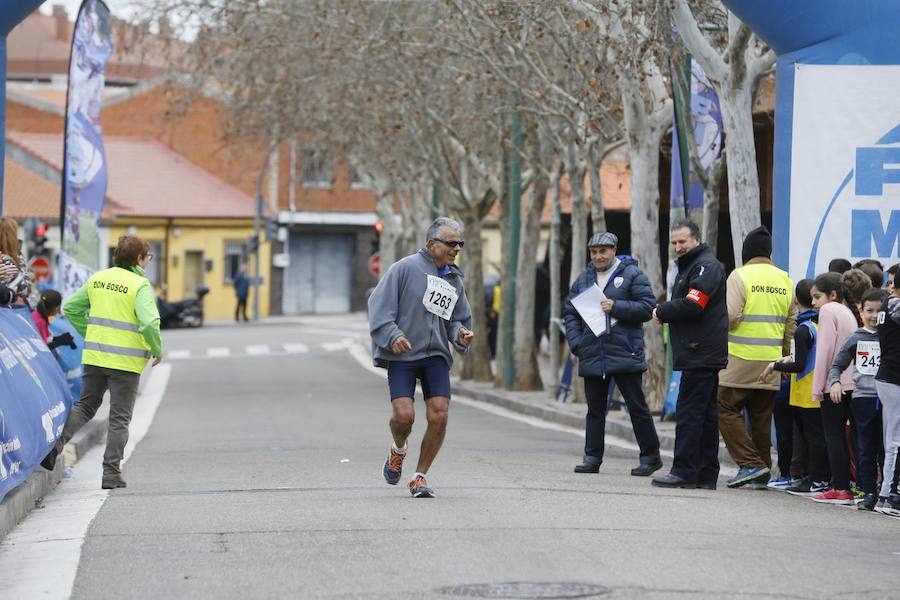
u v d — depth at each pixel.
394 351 28.17
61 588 20.41
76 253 53.19
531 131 64.69
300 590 19.50
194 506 28.39
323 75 74.31
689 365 31.53
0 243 30.30
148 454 42.28
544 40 59.00
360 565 21.19
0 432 25.11
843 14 36.44
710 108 47.03
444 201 84.56
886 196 36.56
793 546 23.20
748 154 41.00
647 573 20.25
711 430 32.06
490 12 54.97
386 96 73.06
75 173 53.03
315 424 53.16
